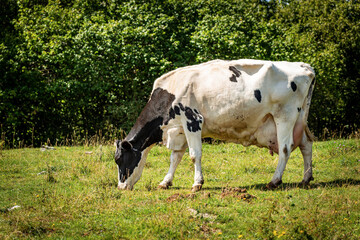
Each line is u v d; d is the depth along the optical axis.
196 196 7.77
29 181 9.76
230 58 17.22
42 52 16.80
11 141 18.67
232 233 6.17
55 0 20.97
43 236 6.03
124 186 9.11
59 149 14.09
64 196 7.97
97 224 6.47
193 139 8.81
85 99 17.64
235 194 7.80
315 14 28.77
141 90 17.62
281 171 8.73
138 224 6.38
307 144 9.24
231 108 8.68
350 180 9.34
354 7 27.30
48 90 16.58
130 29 17.12
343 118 26.66
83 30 17.52
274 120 8.77
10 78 17.20
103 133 18.30
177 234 5.98
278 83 8.66
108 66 16.95
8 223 6.45
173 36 17.83
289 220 6.47
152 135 9.30
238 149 14.12
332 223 6.29
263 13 28.36
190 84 8.91
